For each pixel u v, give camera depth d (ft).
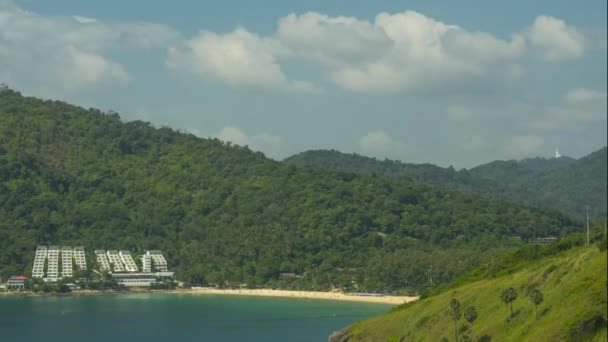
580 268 511.40
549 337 463.83
